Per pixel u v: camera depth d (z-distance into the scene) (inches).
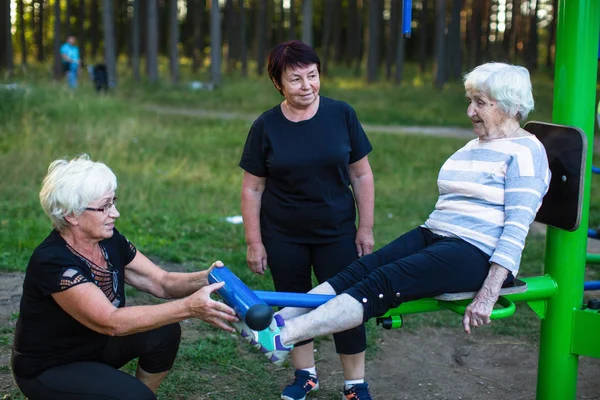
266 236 119.2
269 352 85.4
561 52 107.6
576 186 102.7
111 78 880.3
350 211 118.2
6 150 360.2
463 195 98.0
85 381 88.6
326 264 117.5
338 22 1441.9
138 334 97.8
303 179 113.7
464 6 1481.3
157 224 252.5
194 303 83.7
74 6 1593.3
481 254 95.1
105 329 85.4
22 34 1219.2
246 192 119.3
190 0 1601.9
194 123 558.6
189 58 1588.3
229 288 87.0
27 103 459.8
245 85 892.0
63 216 86.5
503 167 95.0
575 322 109.7
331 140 112.9
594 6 105.2
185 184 333.4
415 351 157.9
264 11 1190.9
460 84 1010.1
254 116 674.2
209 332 158.6
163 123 522.3
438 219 100.5
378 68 1327.5
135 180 325.4
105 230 89.0
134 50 976.3
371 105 778.8
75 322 89.4
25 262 195.6
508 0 1462.8
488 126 97.2
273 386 134.6
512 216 92.4
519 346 161.5
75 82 701.3
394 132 595.5
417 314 178.9
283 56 109.5
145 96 786.8
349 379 121.1
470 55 1381.6
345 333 117.4
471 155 98.7
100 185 87.3
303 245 118.0
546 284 109.1
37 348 89.5
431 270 93.6
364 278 94.8
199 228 251.8
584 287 122.9
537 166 93.7
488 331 169.5
